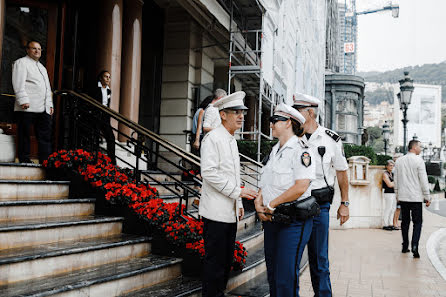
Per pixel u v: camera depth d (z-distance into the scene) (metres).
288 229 3.65
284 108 3.83
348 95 32.38
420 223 7.99
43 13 7.74
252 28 12.83
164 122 11.44
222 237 3.87
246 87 15.17
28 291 3.16
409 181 8.02
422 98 73.62
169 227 4.70
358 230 12.06
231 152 3.95
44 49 7.72
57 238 4.25
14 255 3.51
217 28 11.36
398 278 6.32
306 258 7.31
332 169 4.75
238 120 3.98
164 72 11.53
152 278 4.21
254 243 6.88
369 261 7.57
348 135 32.38
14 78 5.89
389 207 12.12
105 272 3.86
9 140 6.56
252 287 5.02
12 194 4.75
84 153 5.72
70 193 5.50
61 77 7.86
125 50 9.16
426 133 73.44
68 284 3.38
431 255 8.09
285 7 14.04
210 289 3.87
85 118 6.73
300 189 3.55
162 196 6.52
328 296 4.36
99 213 5.25
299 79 17.11
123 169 6.05
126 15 9.21
